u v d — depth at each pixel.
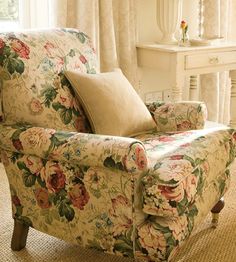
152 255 1.42
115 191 1.43
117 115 1.82
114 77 1.94
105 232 1.50
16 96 1.67
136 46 2.96
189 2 3.40
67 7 2.67
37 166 1.59
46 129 1.58
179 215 1.41
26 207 1.69
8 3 2.75
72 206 1.55
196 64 2.72
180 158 1.47
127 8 2.84
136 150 1.34
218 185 1.78
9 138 1.59
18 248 1.80
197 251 1.79
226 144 1.77
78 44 1.99
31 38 1.80
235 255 1.76
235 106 3.12
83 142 1.44
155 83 3.36
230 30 3.41
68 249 1.82
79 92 1.83
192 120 1.98
